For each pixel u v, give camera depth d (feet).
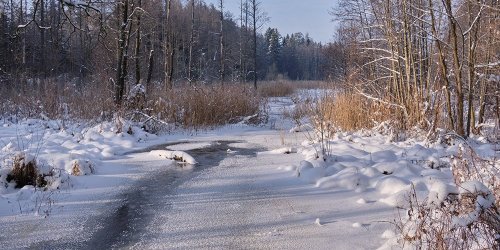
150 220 16.52
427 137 29.01
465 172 15.94
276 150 30.83
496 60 33.78
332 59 84.99
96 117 43.29
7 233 15.15
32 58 79.00
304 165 22.93
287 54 268.21
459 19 34.71
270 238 14.52
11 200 18.30
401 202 17.11
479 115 34.60
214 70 140.56
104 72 54.95
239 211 17.42
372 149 28.66
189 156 27.37
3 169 20.12
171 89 52.54
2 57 72.84
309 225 15.60
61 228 15.69
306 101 55.01
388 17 39.50
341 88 42.47
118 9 47.88
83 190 20.31
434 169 21.38
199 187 21.22
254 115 50.42
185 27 127.95
